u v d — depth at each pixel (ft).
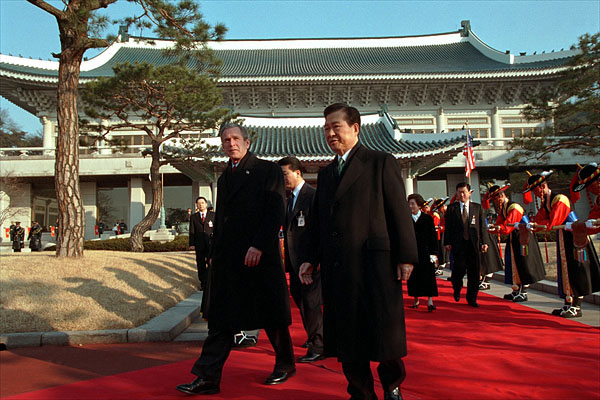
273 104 88.02
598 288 17.74
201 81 46.60
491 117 89.76
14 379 11.00
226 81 80.84
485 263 24.18
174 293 23.08
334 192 8.88
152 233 69.05
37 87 81.66
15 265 23.48
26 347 14.89
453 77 82.12
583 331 15.25
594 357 11.78
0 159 82.84
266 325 10.23
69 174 26.89
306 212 15.16
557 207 18.20
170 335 15.94
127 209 91.56
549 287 25.59
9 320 16.30
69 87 27.27
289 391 9.61
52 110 85.66
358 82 82.79
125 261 27.61
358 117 9.24
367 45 111.14
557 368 10.85
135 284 22.54
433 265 20.15
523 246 21.84
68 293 19.44
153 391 9.65
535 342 13.64
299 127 64.13
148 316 18.21
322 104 88.89
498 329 15.81
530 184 19.71
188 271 30.91
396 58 103.55
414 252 8.17
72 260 25.38
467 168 53.36
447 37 112.47
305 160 54.03
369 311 8.11
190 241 26.40
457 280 22.68
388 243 8.35
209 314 10.21
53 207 92.07
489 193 23.86
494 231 22.38
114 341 15.60
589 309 19.97
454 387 9.71
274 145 57.67
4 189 82.89
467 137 54.03
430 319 18.21
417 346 13.48
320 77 81.05
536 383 9.82
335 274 8.39
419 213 20.49
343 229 8.46
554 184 78.84
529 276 21.74
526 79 83.61
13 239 67.72
